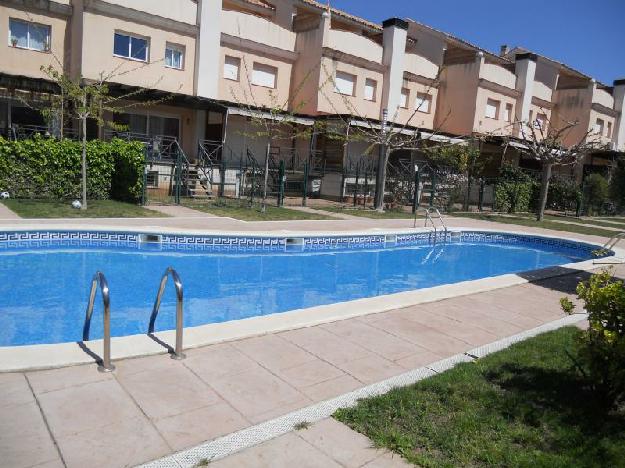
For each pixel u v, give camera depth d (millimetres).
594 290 4566
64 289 9102
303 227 15297
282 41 25938
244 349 5492
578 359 5602
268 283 10875
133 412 4031
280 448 3672
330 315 6855
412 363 5496
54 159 15961
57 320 7617
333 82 24859
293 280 11305
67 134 20094
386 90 28750
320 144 27344
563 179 32219
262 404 4336
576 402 4605
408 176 26453
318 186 26453
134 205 16812
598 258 14523
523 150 30188
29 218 12648
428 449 3758
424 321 7027
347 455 3627
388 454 3662
